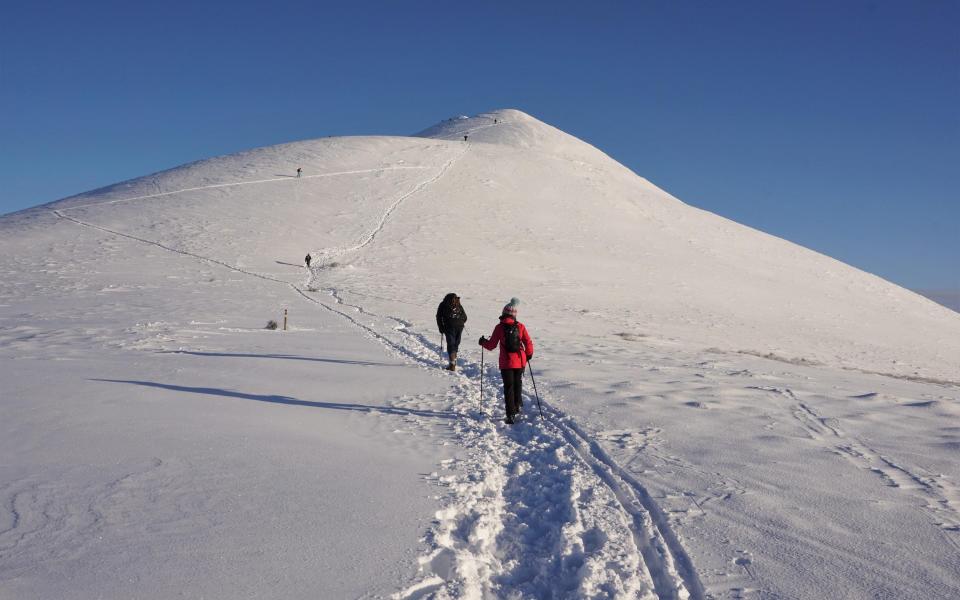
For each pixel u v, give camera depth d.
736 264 60.84
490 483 6.21
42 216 57.03
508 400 9.05
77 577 3.82
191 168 74.75
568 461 6.92
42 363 12.06
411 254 48.50
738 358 18.83
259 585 3.81
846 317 46.94
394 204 61.78
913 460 6.81
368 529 4.78
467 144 89.38
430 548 4.47
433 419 9.03
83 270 37.84
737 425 8.38
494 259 49.66
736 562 4.45
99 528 4.59
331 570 4.05
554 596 4.01
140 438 7.03
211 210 56.34
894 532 4.95
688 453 7.11
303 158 73.75
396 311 27.41
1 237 47.97
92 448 6.59
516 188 72.62
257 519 4.89
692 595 4.05
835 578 4.21
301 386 10.99
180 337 17.27
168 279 36.12
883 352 34.38
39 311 23.92
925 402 10.16
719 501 5.61
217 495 5.39
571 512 5.36
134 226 51.56
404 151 80.50
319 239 50.50
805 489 5.91
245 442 7.09
